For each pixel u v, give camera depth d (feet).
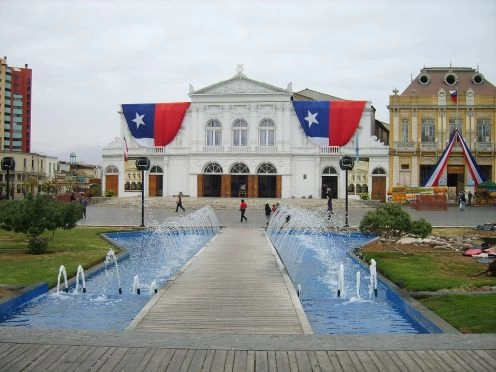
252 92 221.46
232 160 222.48
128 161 229.04
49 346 32.01
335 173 219.00
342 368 28.91
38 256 75.10
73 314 47.44
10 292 50.47
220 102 223.71
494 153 207.41
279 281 57.72
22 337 33.65
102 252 80.07
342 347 32.12
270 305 47.06
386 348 31.94
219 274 61.77
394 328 43.78
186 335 34.53
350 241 105.29
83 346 31.99
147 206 193.26
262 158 220.84
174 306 46.55
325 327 44.24
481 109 209.15
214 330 39.68
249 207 190.90
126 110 226.79
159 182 228.84
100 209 181.57
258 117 222.28
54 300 52.34
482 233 106.01
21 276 59.62
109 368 28.78
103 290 57.26
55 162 388.78
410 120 212.43
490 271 60.18
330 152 218.18
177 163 226.99
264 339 33.68
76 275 61.41
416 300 48.16
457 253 79.87
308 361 29.84
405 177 213.05
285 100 220.23
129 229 116.98
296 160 221.25
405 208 181.47
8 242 90.89
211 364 29.30
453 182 216.13
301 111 218.18
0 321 44.78
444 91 210.38
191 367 28.89
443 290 51.96
